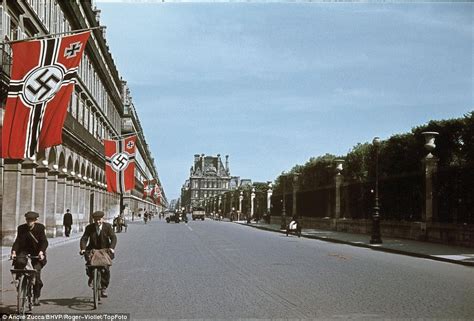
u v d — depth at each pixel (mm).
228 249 26750
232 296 11828
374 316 9641
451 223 28672
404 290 12797
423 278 15227
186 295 11977
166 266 18375
